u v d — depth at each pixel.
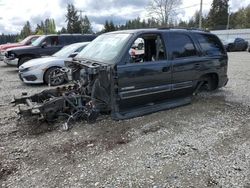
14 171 3.40
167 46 5.47
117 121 4.98
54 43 12.52
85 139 4.28
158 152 3.82
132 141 4.20
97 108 4.92
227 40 34.34
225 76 6.86
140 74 4.98
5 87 8.56
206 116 5.36
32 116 5.02
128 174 3.28
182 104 5.96
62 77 7.34
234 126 4.85
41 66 8.64
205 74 6.32
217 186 3.03
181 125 4.86
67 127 4.64
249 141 4.19
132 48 5.03
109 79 4.73
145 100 5.25
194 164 3.49
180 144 4.07
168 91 5.53
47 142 4.20
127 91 4.88
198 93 6.90
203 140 4.22
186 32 5.95
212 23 68.88
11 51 11.86
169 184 3.07
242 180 3.13
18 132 4.61
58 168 3.45
